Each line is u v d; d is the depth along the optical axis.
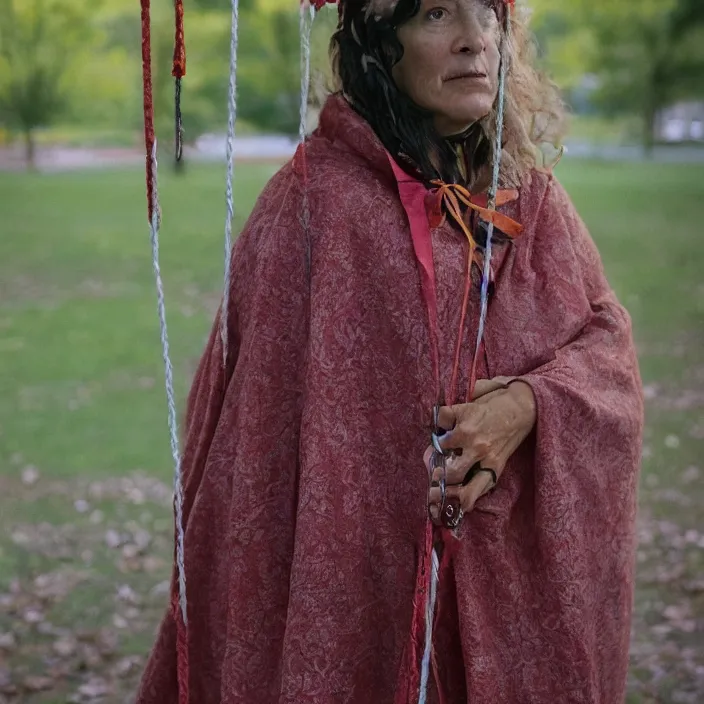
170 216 16.44
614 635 1.70
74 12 23.03
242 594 1.62
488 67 1.61
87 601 4.04
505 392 1.58
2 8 22.97
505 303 1.65
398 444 1.59
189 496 1.76
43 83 23.92
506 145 1.74
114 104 26.25
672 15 22.95
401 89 1.64
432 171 1.64
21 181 21.64
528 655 1.61
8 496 5.22
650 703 3.18
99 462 5.75
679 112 27.98
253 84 21.06
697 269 10.90
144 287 10.94
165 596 4.09
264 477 1.61
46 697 3.29
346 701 1.57
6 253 13.19
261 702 1.62
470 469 1.54
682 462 5.51
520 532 1.63
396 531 1.59
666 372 7.27
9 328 9.13
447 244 1.62
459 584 1.58
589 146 27.25
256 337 1.62
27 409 6.75
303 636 1.55
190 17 19.22
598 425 1.63
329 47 1.71
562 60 22.86
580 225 1.78
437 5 1.59
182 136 1.50
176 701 1.81
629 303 9.45
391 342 1.58
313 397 1.57
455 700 1.64
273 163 21.53
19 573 4.30
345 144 1.66
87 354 8.20
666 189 18.00
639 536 4.57
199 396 1.80
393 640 1.61
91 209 17.36
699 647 3.56
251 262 1.67
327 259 1.58
